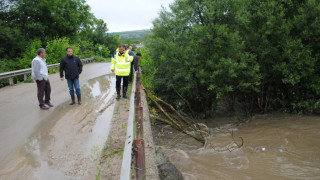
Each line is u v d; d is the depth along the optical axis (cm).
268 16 1298
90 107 791
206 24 1383
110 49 7244
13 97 1014
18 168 411
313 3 1221
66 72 807
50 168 410
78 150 474
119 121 643
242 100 1614
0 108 817
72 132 571
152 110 1118
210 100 1479
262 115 1436
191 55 1377
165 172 554
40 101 782
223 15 1349
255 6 1352
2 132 579
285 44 1302
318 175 684
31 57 2666
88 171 399
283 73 1287
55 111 754
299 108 1427
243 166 731
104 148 478
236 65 1233
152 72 1614
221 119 1444
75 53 2952
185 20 1418
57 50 2655
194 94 1445
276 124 1221
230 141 963
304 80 1380
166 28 1573
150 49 1560
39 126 618
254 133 1081
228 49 1334
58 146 495
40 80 770
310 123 1205
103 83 1305
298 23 1288
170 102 1567
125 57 852
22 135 558
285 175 683
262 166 735
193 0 1392
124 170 234
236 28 1403
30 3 3164
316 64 1354
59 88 1188
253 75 1291
